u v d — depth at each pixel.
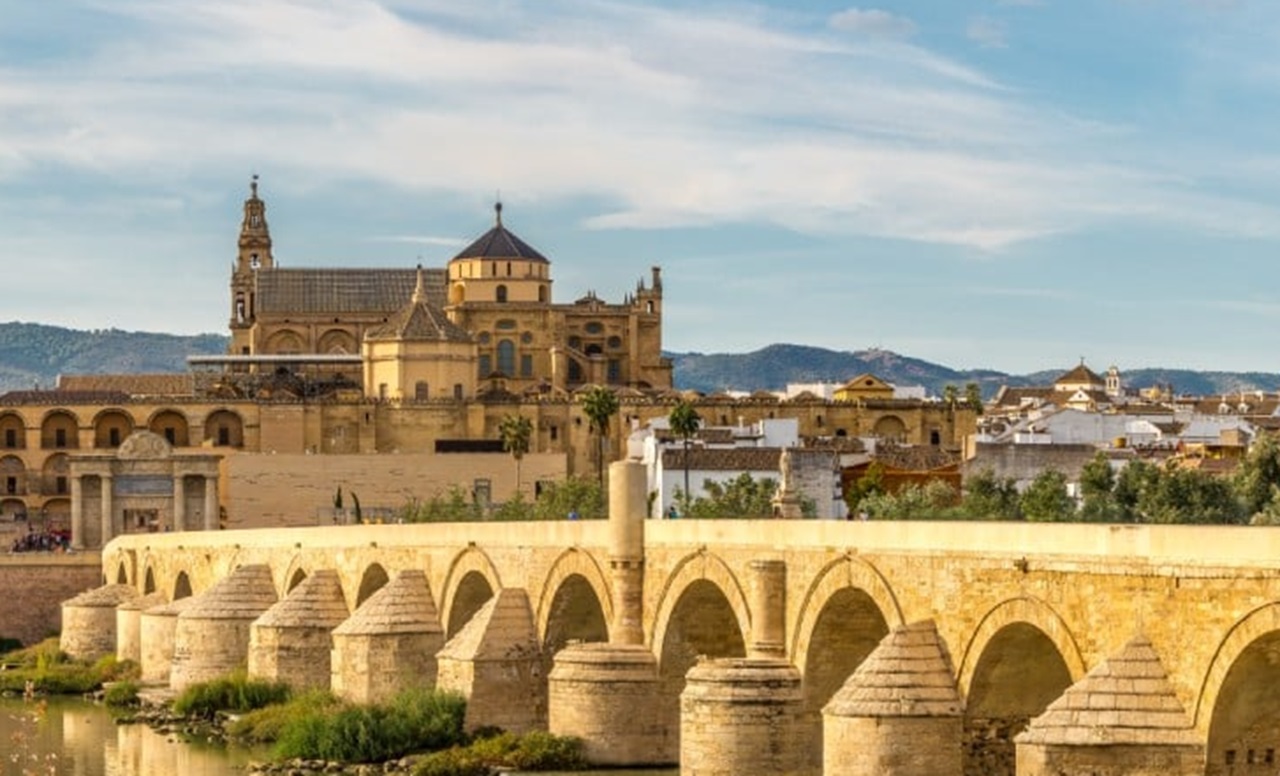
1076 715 81.81
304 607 176.00
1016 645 92.88
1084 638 85.75
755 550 115.25
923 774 94.75
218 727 165.12
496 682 142.38
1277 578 75.31
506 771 127.19
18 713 181.62
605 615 133.25
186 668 188.25
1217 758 79.25
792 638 111.25
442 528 160.12
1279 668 77.69
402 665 158.50
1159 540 82.12
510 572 148.38
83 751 154.00
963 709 94.56
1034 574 89.19
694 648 127.25
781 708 110.06
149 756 150.25
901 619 99.50
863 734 95.38
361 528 174.00
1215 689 78.38
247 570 191.00
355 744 140.62
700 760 111.25
